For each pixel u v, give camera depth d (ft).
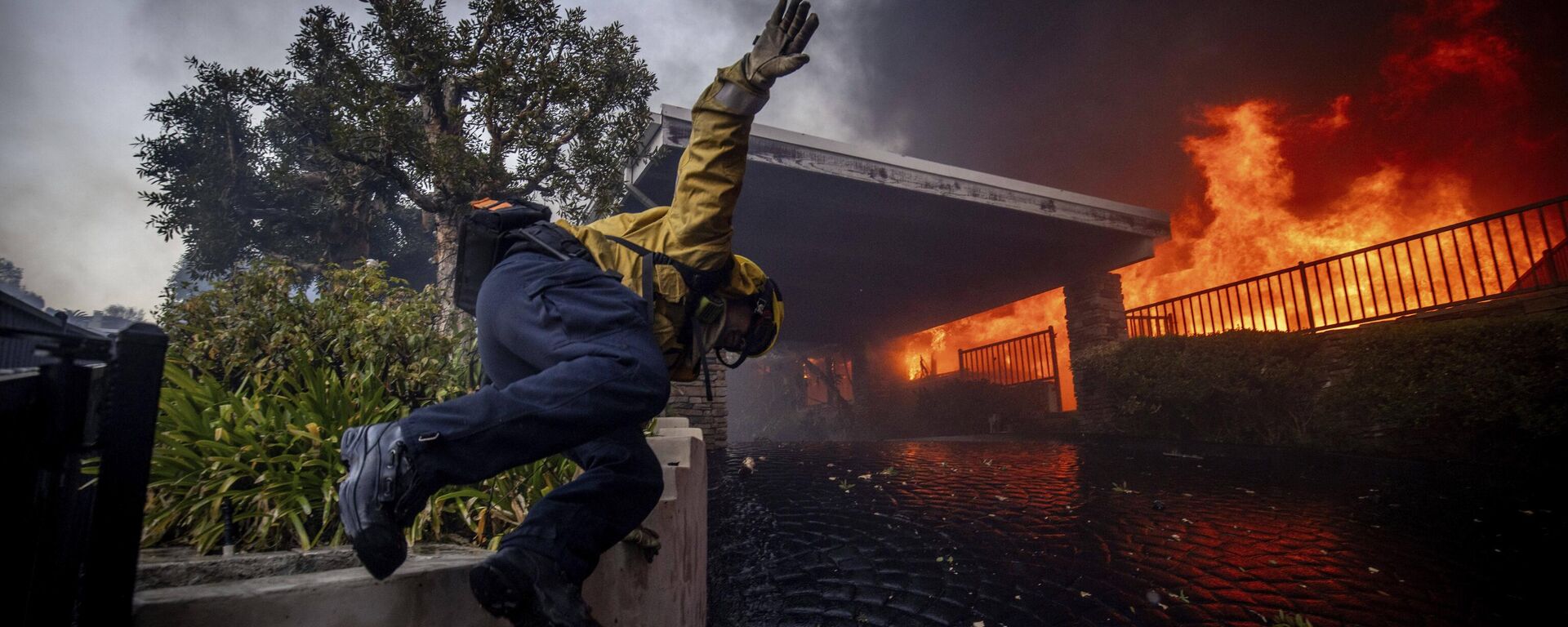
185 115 27.43
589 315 3.59
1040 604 9.21
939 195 30.45
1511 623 8.23
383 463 3.12
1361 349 21.88
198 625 2.63
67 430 2.68
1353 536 11.96
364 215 29.14
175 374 6.64
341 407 7.00
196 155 27.99
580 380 3.32
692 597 7.41
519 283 3.78
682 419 12.31
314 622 3.02
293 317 8.02
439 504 6.44
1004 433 41.06
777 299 4.91
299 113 19.19
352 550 4.95
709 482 19.12
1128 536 12.40
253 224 29.40
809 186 29.91
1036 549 11.73
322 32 16.65
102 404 2.73
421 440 3.12
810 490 17.74
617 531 3.81
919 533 12.97
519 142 17.28
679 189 4.29
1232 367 25.88
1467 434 18.88
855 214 31.58
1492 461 17.99
